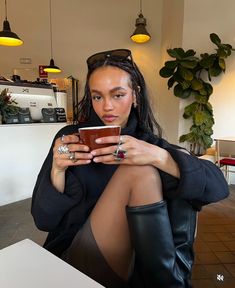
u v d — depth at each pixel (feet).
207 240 6.92
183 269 2.66
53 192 2.74
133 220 2.36
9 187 9.59
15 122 9.91
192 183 2.44
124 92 2.74
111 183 2.69
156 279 2.42
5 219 8.18
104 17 20.29
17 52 21.65
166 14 17.76
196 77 13.21
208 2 13.38
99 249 2.64
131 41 19.95
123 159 2.31
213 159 11.72
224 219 8.36
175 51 12.85
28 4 20.86
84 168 3.03
